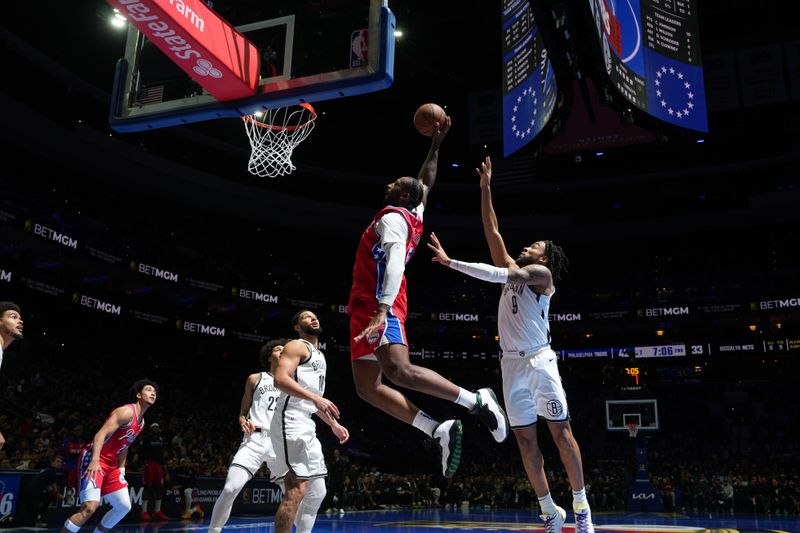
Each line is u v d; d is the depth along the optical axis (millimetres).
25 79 24641
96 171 28812
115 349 29750
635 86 11039
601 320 37656
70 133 25766
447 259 4246
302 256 38219
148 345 31000
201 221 34656
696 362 36375
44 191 28641
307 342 4902
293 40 6441
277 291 34094
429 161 4367
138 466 15250
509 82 14016
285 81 6352
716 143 32844
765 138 32156
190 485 13859
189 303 32844
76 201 29766
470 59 29422
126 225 31047
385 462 31109
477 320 38250
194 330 31031
